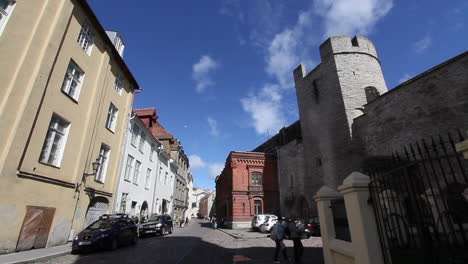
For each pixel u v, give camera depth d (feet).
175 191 114.32
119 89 59.82
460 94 37.09
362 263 12.68
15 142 30.35
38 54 34.47
